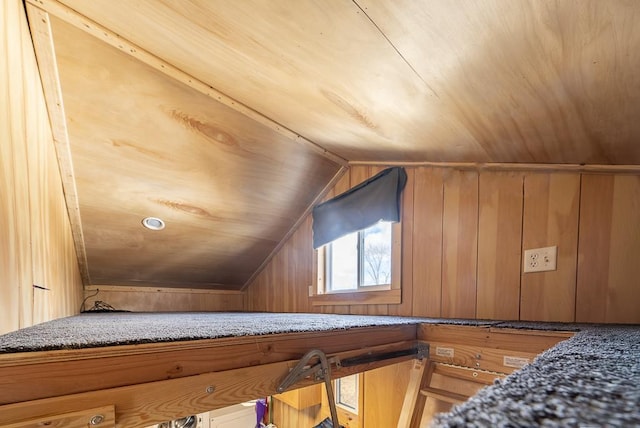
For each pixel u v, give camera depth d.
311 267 2.82
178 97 1.70
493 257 1.79
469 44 0.85
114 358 0.77
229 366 0.96
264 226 2.83
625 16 0.64
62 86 1.56
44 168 1.56
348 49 1.02
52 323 1.46
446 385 1.49
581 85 0.91
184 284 3.28
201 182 2.24
